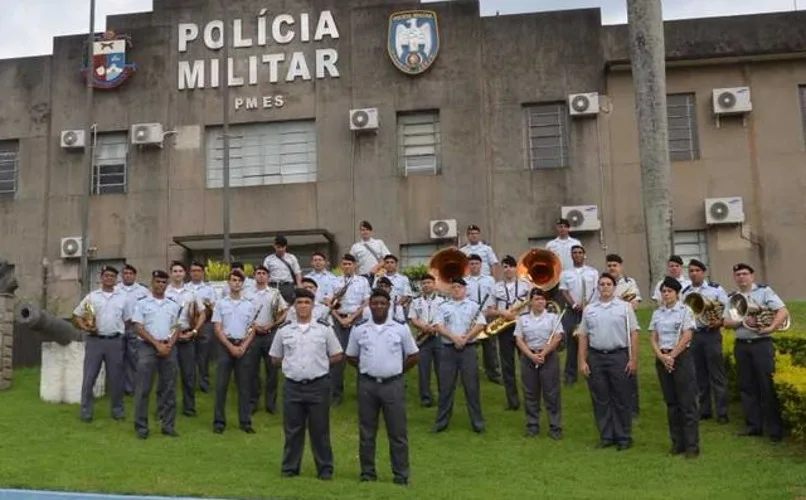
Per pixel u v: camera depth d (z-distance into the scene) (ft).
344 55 69.77
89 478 30.37
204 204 69.10
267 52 70.54
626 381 35.09
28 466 31.89
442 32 69.15
